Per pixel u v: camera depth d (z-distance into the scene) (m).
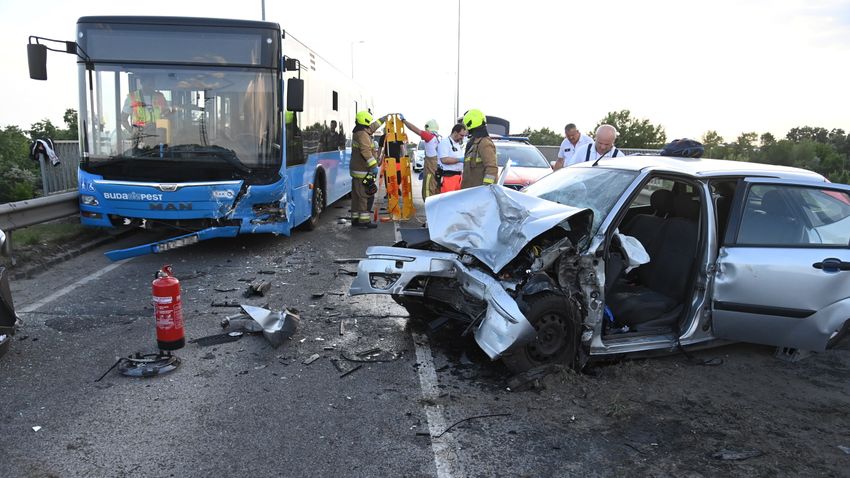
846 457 3.36
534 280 4.16
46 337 4.79
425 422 3.60
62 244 8.02
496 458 3.22
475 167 7.89
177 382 4.05
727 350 4.98
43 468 3.00
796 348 4.48
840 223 4.52
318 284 6.73
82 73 7.66
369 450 3.26
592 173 5.13
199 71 7.73
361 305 5.96
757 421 3.75
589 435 3.50
